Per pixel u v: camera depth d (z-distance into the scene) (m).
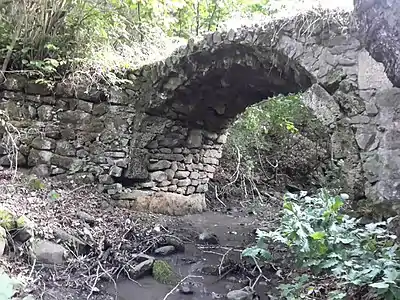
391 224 2.75
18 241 3.32
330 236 2.75
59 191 4.68
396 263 2.30
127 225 4.48
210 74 4.58
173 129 5.53
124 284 3.47
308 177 8.07
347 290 2.61
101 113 5.09
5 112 4.68
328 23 3.32
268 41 3.68
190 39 4.33
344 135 3.27
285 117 7.74
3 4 4.71
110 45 5.46
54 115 4.95
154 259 3.84
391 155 2.98
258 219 6.05
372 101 3.10
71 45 5.00
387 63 1.94
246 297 3.25
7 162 4.77
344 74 3.26
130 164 5.23
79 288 3.18
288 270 3.65
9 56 4.61
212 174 6.38
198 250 4.43
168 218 5.39
